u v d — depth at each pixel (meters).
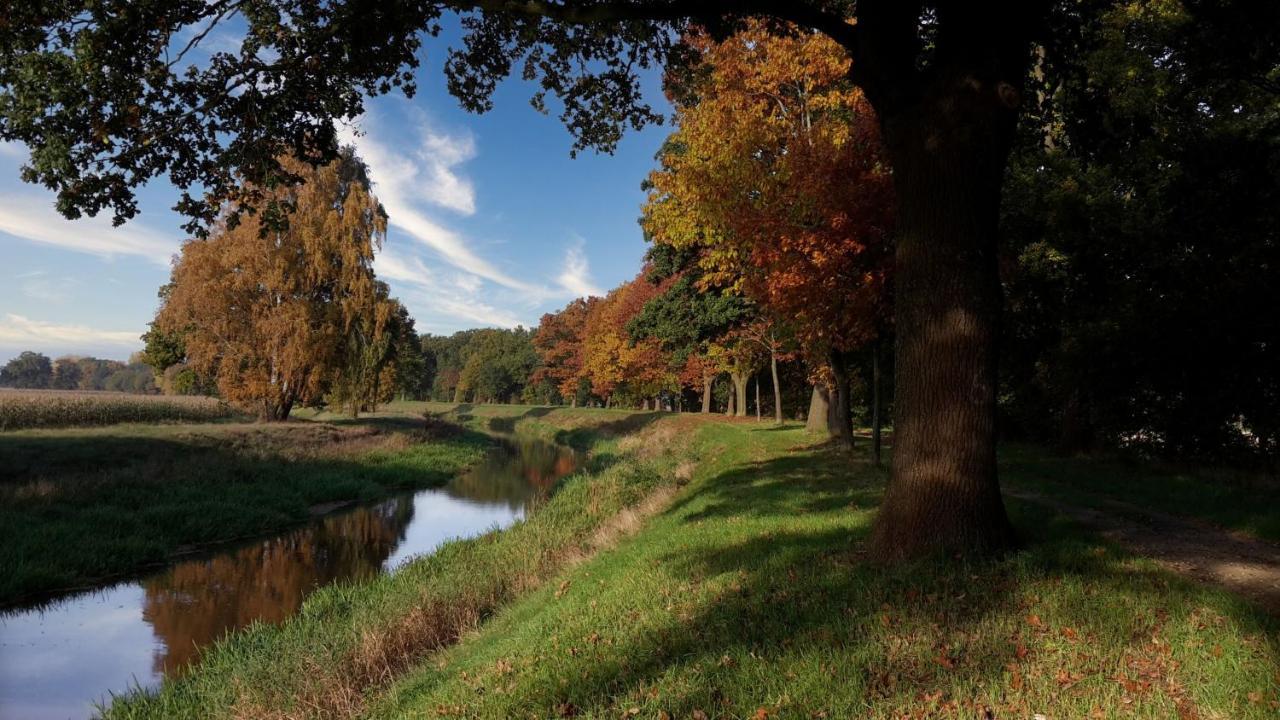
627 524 12.23
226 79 7.77
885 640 4.71
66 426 27.34
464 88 10.30
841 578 6.05
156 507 16.50
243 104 7.90
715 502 11.95
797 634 4.98
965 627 4.82
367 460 28.06
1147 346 13.31
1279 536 7.39
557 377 84.75
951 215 6.19
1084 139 10.43
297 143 8.39
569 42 9.99
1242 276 12.24
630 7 6.70
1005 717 3.72
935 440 6.25
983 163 6.14
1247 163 12.08
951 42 6.20
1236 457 13.98
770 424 33.91
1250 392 12.76
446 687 5.70
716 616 5.64
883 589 5.61
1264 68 10.31
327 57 7.96
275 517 17.84
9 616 10.77
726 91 17.11
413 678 6.66
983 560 5.91
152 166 7.52
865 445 19.62
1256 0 9.00
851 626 4.98
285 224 8.23
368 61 8.11
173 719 6.71
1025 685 4.06
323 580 13.07
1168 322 12.91
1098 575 5.74
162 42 7.01
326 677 6.87
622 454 33.03
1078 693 3.91
